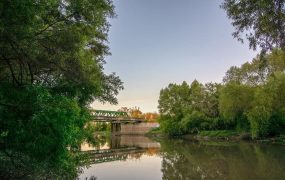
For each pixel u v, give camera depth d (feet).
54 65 46.98
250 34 44.70
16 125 39.78
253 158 96.78
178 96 278.05
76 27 42.88
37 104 39.06
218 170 78.02
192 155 114.01
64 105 43.96
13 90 39.93
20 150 43.65
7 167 51.83
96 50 70.95
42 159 44.27
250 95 178.70
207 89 244.83
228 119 195.72
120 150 144.77
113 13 44.01
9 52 38.01
